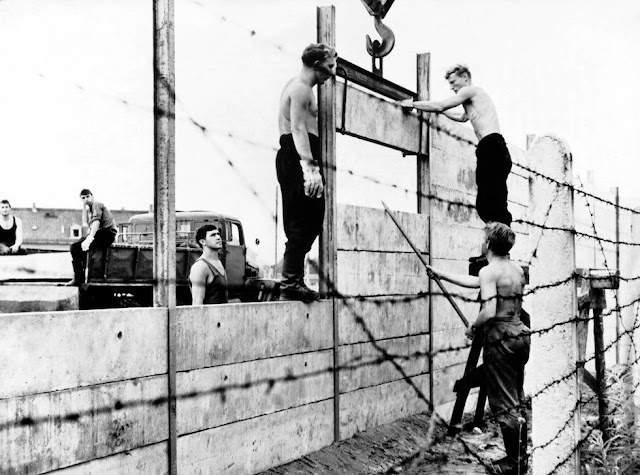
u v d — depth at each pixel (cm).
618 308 555
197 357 352
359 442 484
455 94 561
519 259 806
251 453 392
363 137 518
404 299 566
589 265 930
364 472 438
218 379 367
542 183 340
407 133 583
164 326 332
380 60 555
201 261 511
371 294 523
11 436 260
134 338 314
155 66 333
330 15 466
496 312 468
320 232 477
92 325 293
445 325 630
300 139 434
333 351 474
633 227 638
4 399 258
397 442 503
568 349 332
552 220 337
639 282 631
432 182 621
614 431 513
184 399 343
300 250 447
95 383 294
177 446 338
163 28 330
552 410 337
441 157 641
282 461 418
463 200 687
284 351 424
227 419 373
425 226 605
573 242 335
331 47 450
